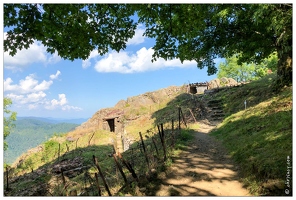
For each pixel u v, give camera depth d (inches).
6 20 287.6
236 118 667.4
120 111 1669.5
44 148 1240.2
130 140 1145.4
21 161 1193.4
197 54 723.4
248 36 663.1
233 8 547.5
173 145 468.4
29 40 306.2
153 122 1263.5
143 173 333.1
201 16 341.4
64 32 333.7
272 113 520.4
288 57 670.5
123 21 382.6
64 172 601.3
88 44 368.8
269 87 833.5
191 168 354.9
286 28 432.1
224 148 466.9
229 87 1330.0
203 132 690.2
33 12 295.7
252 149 367.6
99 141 1222.9
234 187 284.8
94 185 370.3
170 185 296.5
